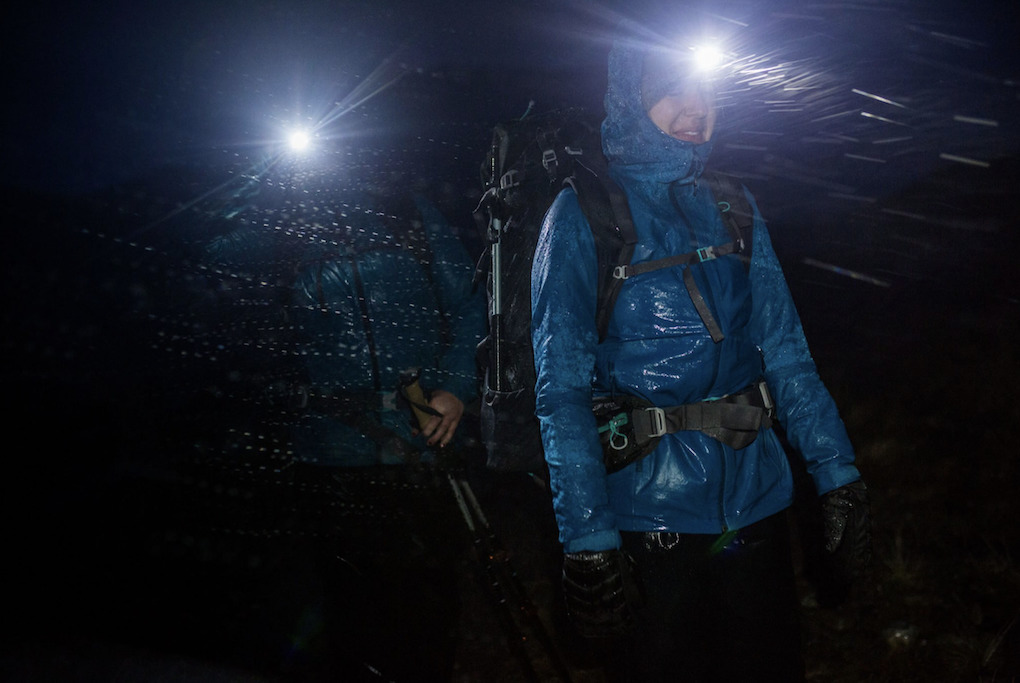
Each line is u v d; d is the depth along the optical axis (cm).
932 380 622
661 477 197
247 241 259
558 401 191
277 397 255
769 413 205
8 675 294
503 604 247
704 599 198
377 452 246
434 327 256
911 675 310
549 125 217
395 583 247
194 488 372
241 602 340
